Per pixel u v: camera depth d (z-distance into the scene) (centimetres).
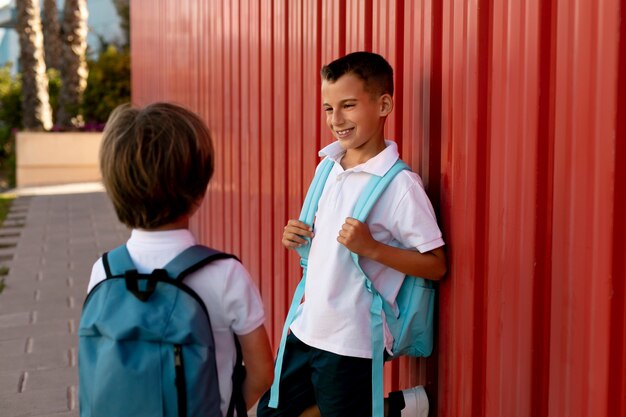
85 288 608
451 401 213
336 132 212
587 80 155
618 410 152
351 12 282
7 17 2622
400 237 206
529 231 175
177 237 161
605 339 151
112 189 157
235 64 485
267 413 235
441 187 217
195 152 157
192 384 148
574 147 160
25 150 1439
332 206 215
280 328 390
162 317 149
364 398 212
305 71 341
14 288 607
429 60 220
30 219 991
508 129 183
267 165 411
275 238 397
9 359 430
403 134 241
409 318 211
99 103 1784
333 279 210
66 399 372
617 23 146
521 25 177
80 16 1694
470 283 200
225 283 160
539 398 176
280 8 380
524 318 178
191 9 656
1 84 2020
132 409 147
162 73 877
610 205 148
